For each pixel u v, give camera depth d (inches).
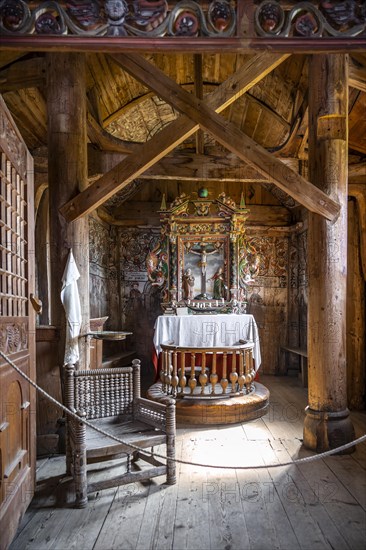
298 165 272.2
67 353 177.6
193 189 368.8
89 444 137.3
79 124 187.3
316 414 175.6
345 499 132.9
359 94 207.5
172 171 276.4
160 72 163.9
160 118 319.6
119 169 171.8
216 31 86.1
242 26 86.4
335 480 146.8
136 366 164.1
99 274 335.6
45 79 192.4
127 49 86.6
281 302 360.5
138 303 368.2
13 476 116.8
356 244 254.5
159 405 151.0
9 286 118.1
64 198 183.5
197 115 163.2
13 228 125.5
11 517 110.4
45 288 256.5
